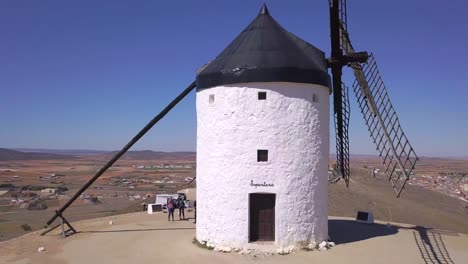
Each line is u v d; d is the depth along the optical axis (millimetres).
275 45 15586
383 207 31562
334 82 17922
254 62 15102
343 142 19594
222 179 15312
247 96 15125
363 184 40875
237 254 14625
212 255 14531
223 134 15344
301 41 17000
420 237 17812
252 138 15070
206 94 15984
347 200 32438
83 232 18797
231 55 15781
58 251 15484
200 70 17375
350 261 14000
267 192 15023
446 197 46188
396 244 16406
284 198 15000
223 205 15266
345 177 20031
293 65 15148
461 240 17609
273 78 14961
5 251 15578
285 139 15109
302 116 15328
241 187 15078
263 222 15281
